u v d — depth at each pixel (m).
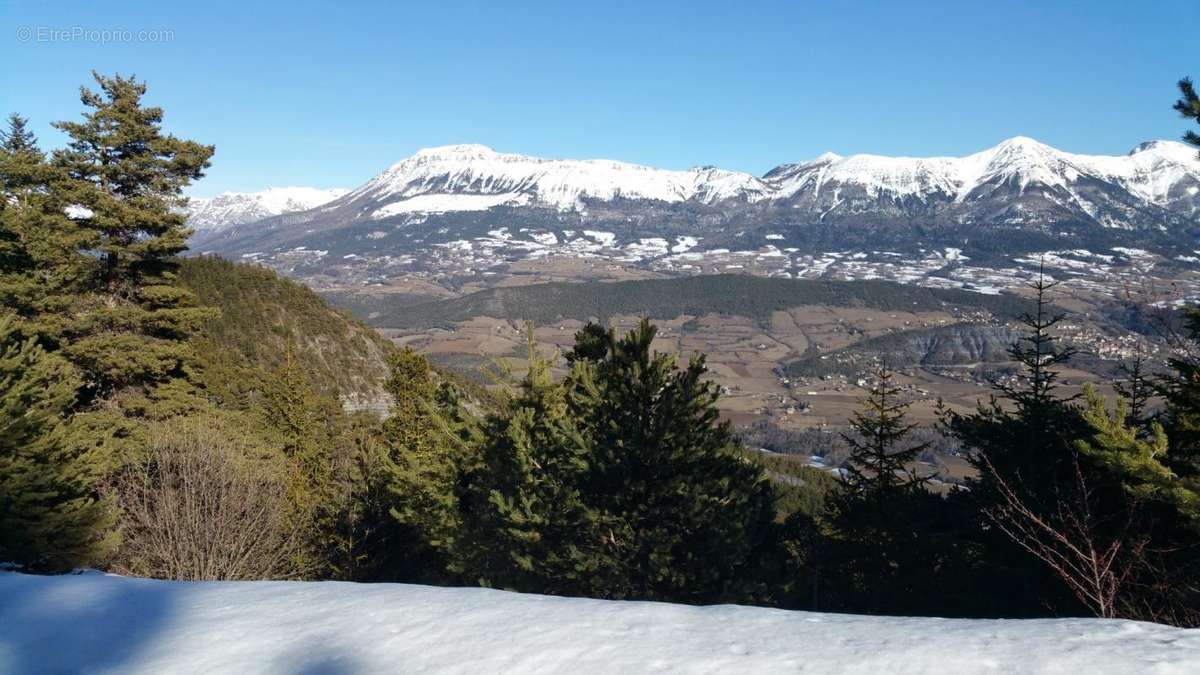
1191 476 7.17
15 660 2.88
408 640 2.88
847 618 2.92
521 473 9.53
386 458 14.87
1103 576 7.42
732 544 9.30
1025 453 12.57
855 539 15.07
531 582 9.43
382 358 66.69
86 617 3.33
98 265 18.36
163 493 14.56
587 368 10.32
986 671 2.29
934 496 14.91
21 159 18.03
